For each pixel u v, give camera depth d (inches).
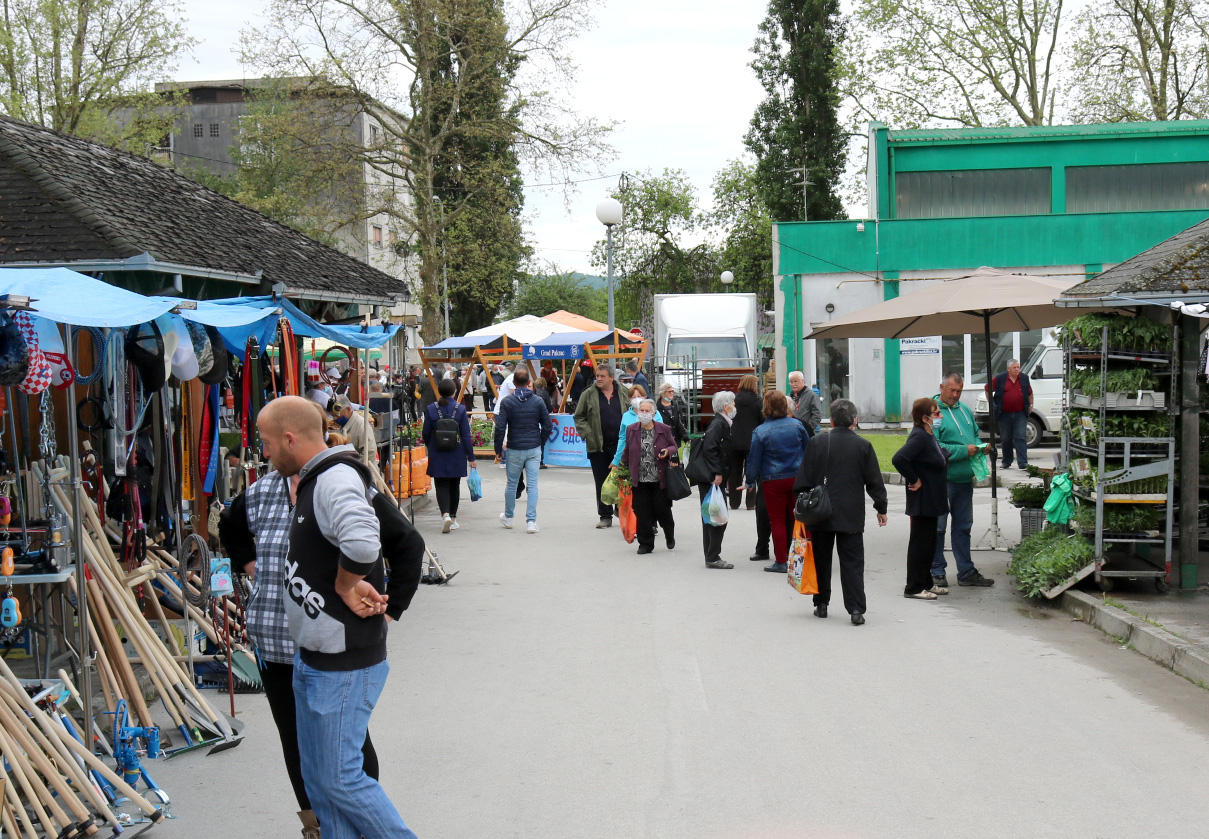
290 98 1347.2
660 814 188.9
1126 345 360.5
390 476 511.8
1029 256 1087.6
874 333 544.7
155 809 189.9
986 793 196.5
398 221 1491.1
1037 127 1119.6
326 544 148.9
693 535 540.1
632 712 249.6
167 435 296.2
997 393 745.0
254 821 190.9
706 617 351.9
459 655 307.0
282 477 168.4
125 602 243.6
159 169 517.3
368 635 151.1
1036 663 291.6
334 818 151.6
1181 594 356.5
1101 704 252.8
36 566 212.5
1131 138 1114.7
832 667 287.7
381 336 474.3
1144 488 357.7
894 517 587.5
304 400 156.6
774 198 1937.7
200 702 240.7
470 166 1371.8
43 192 369.4
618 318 2154.3
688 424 732.7
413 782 206.8
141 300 226.8
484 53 1327.5
